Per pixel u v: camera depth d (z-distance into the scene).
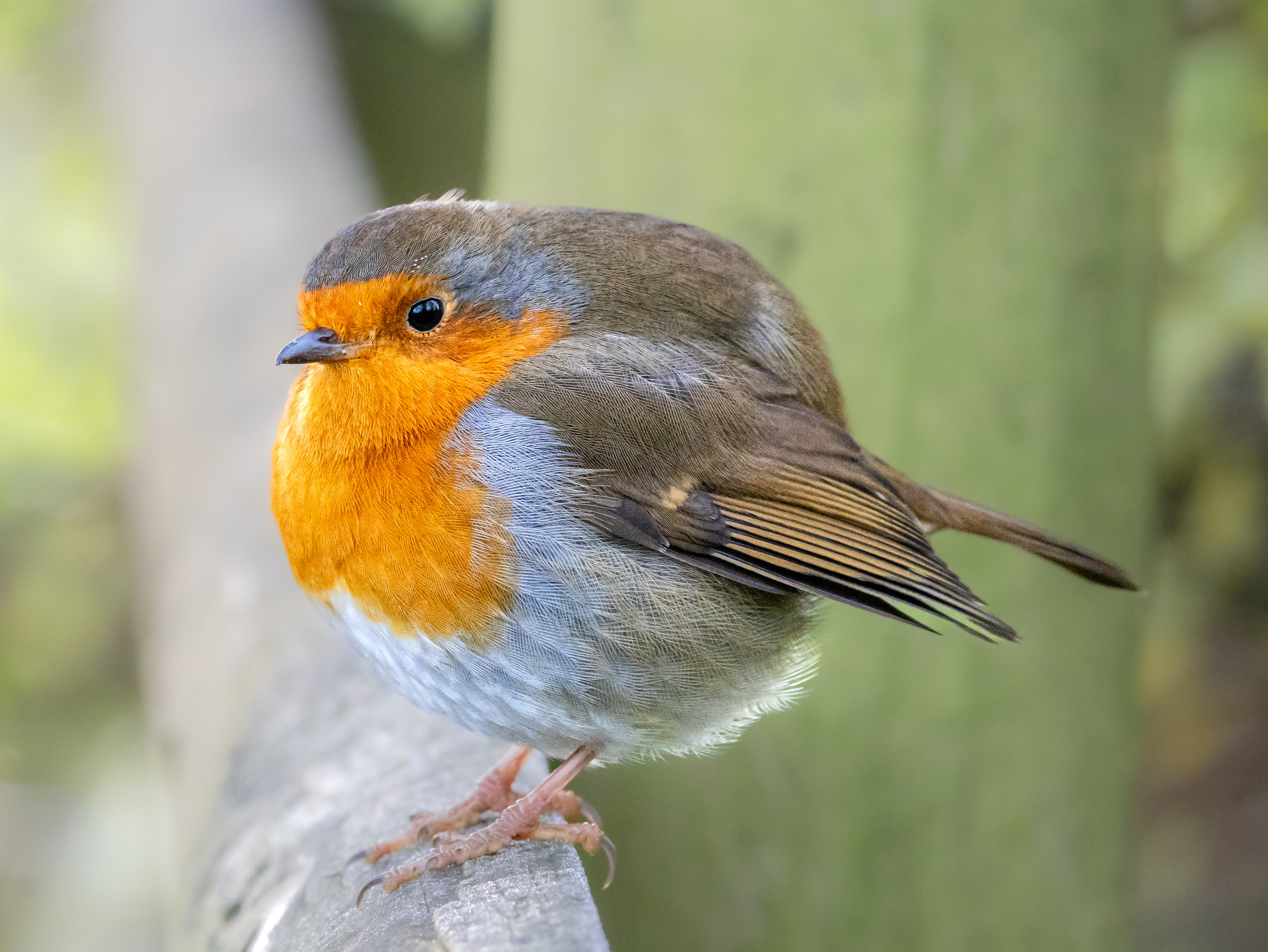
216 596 7.77
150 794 11.95
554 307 6.00
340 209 10.69
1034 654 7.92
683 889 7.90
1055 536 6.70
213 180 11.31
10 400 12.92
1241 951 11.44
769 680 6.09
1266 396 10.78
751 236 8.09
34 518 13.04
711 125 8.22
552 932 4.48
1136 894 10.75
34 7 15.32
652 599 5.73
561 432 5.75
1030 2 7.80
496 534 5.54
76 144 15.20
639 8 8.47
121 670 12.93
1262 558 12.53
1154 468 8.59
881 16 7.75
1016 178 7.88
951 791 7.73
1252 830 12.38
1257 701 13.05
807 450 6.05
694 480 5.88
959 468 7.86
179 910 6.51
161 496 9.62
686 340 6.12
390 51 14.80
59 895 11.63
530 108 9.34
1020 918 7.90
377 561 5.56
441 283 5.73
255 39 13.12
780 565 5.90
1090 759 8.16
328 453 5.63
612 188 8.64
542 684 5.66
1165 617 12.95
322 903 5.20
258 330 9.48
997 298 7.87
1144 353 8.43
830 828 7.66
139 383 11.16
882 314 7.80
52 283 13.81
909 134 7.72
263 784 6.05
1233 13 10.70
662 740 5.97
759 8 8.01
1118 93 8.12
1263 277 10.24
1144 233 8.34
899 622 7.64
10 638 12.90
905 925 7.73
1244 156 10.17
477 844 5.42
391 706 6.36
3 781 12.20
